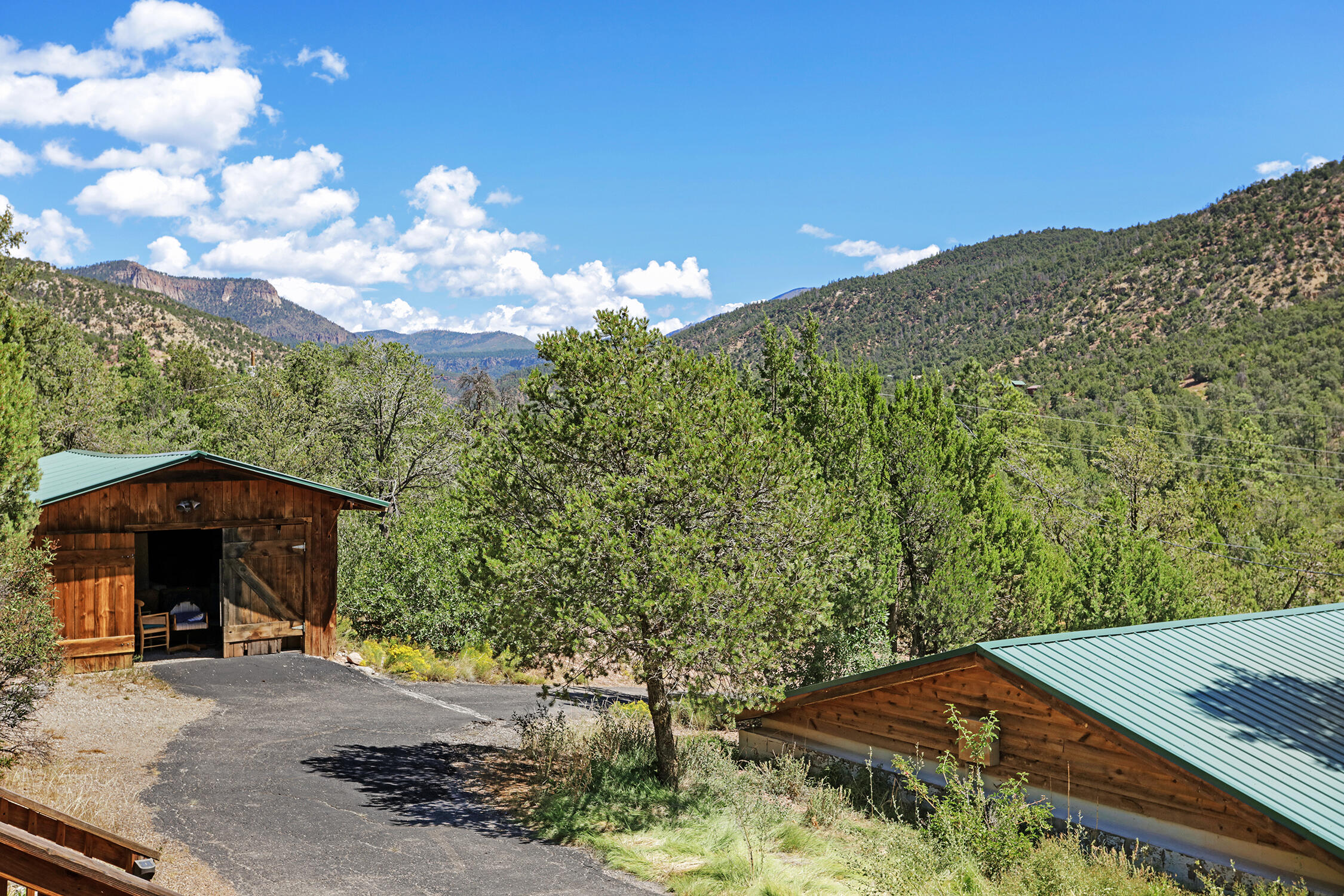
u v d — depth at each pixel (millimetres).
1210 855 9445
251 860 8711
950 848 8883
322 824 10008
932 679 12539
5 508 11625
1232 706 10539
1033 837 10383
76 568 17031
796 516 11930
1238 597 33469
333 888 8219
